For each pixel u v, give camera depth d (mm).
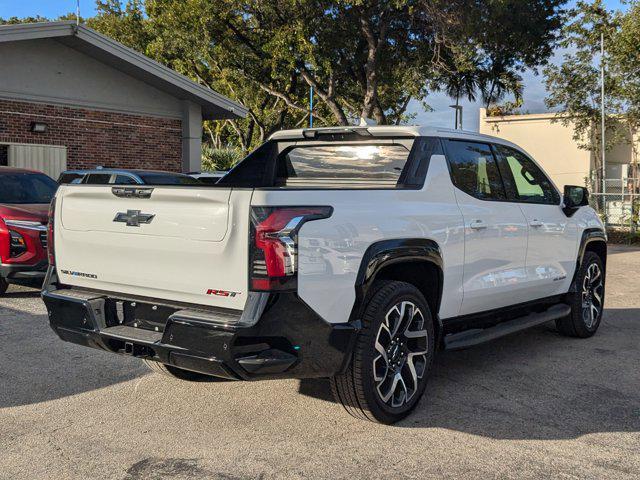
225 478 3400
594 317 6766
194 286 3648
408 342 4293
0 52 15516
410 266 4520
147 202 3812
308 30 21281
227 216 3490
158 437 3947
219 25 23297
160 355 3684
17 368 5312
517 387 4969
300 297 3498
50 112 16578
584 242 6434
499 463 3600
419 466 3555
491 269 5133
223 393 4766
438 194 4668
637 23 21609
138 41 34250
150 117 18734
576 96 25078
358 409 4035
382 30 22062
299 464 3572
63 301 4156
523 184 5766
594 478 3424
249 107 31422
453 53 22438
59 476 3414
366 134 4977
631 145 26453
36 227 8078
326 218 3668
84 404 4516
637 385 5039
